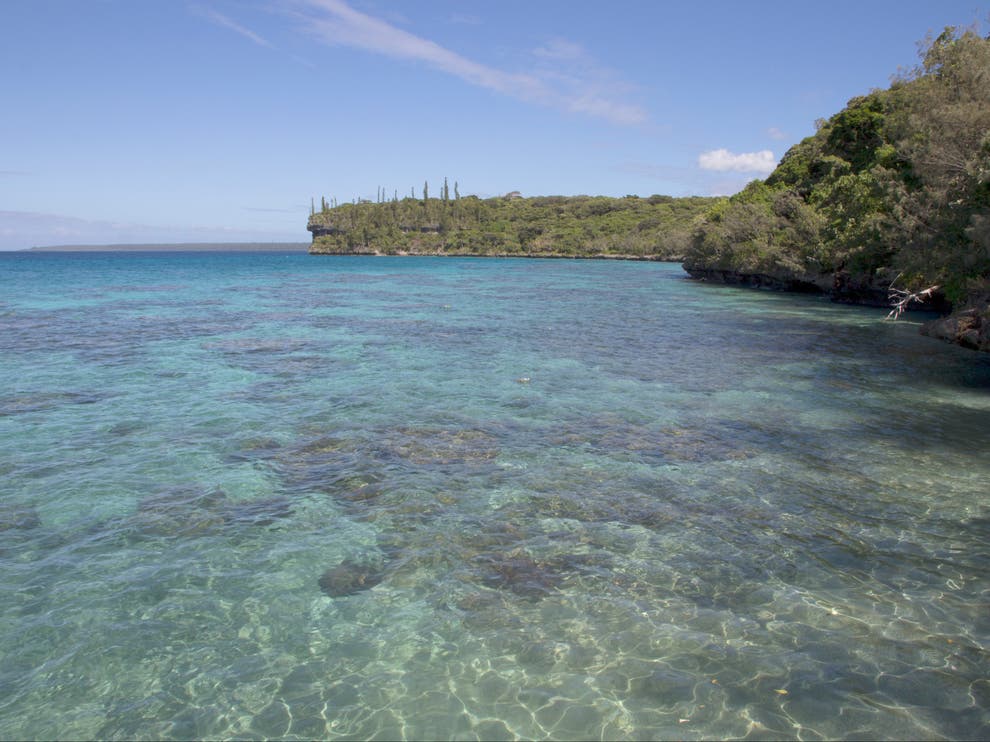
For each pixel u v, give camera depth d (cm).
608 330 2809
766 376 1859
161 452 1121
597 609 673
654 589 711
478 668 581
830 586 721
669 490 991
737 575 743
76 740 489
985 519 897
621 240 15412
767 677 567
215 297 4262
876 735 499
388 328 2775
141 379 1683
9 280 5869
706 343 2470
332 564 756
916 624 649
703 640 621
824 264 4612
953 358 2194
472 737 498
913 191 2770
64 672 565
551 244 16900
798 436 1283
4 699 530
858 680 564
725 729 505
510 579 729
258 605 672
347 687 555
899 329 2967
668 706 530
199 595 688
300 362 1953
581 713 523
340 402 1477
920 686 556
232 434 1227
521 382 1716
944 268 2511
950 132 2361
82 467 1045
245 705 531
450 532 841
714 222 7250
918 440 1262
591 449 1176
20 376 1695
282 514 886
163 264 10969
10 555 760
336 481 1005
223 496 941
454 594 698
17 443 1155
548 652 604
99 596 681
